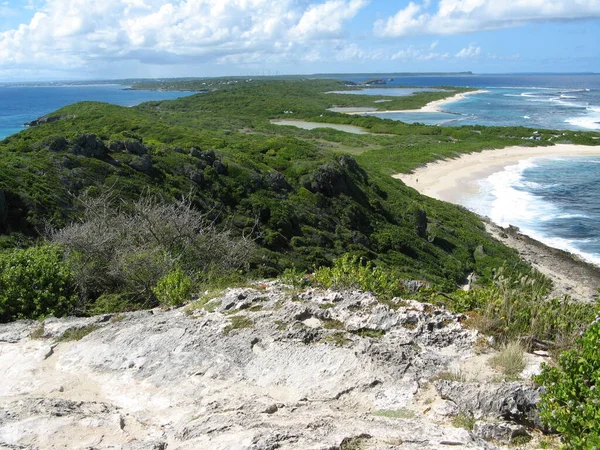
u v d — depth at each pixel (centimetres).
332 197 3145
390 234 2980
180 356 652
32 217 1928
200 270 1200
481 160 6062
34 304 924
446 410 506
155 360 652
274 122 10425
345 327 683
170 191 2516
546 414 452
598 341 483
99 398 587
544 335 663
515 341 621
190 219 1391
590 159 6022
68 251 1150
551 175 5197
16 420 513
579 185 4731
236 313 749
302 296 787
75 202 2159
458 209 3950
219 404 534
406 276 2319
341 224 2938
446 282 2467
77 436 489
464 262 2894
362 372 575
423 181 5034
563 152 6456
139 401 573
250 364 618
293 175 3256
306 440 438
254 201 2722
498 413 494
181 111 11781
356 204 3178
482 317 683
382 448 416
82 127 5984
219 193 2714
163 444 462
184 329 713
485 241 3200
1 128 8956
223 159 3095
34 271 971
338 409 524
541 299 739
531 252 3094
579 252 3072
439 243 3097
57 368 664
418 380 561
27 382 627
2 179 2016
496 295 734
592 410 416
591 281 2605
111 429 504
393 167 5512
